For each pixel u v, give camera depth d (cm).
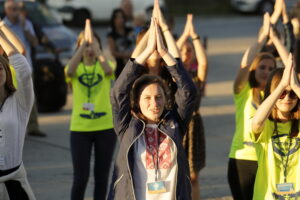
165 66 1002
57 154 1688
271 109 869
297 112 898
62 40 2727
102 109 1202
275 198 895
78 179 1180
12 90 927
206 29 4788
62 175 1498
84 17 4847
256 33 4472
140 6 4794
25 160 1630
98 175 1204
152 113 847
